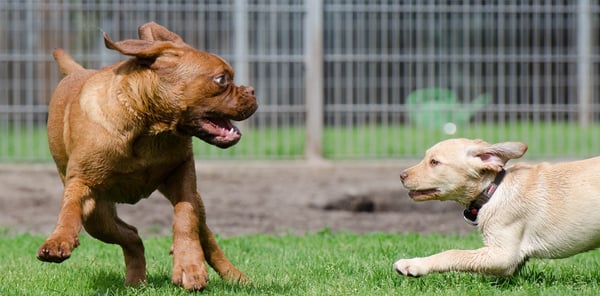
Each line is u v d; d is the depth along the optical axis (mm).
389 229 13102
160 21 19734
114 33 18156
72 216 7301
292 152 18594
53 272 8953
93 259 9727
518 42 24125
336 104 18250
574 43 21453
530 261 9344
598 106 18406
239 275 8359
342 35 23703
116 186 7746
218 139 7609
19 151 18391
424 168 8391
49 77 20000
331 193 15227
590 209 7762
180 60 7438
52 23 19188
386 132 20375
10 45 21312
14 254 10461
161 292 7723
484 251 7969
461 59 18344
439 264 7844
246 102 7629
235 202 14922
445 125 20703
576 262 9320
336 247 10617
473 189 8195
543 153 18594
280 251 10352
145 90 7410
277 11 17969
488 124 20078
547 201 7926
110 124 7422
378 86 24578
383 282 8094
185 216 7629
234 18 19344
